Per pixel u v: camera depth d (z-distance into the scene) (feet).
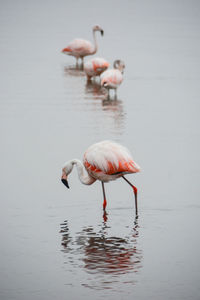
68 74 94.99
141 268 26.32
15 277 25.77
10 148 49.85
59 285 24.91
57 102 70.79
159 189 38.11
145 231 30.94
